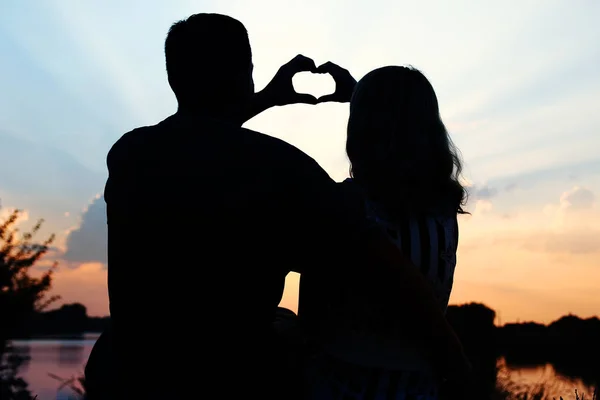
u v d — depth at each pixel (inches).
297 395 47.2
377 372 46.8
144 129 50.4
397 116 51.6
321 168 44.7
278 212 42.4
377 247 41.2
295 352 49.6
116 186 47.6
